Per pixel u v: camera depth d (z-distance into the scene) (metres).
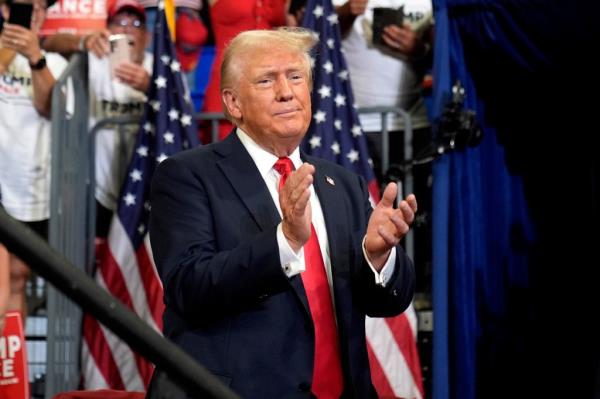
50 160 13.46
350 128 13.02
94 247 13.66
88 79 14.02
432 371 12.36
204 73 14.62
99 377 12.74
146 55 14.48
